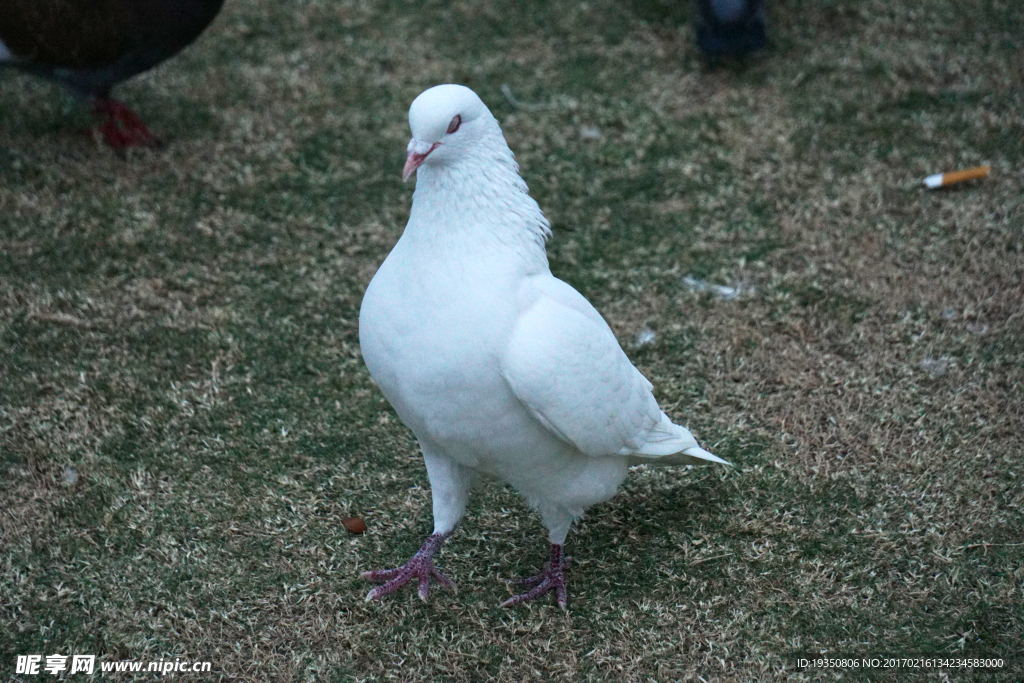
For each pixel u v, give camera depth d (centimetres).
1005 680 572
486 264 507
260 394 774
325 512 684
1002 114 1073
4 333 801
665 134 1066
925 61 1159
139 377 777
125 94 1096
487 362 505
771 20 1238
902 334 824
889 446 728
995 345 808
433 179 508
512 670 586
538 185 997
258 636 600
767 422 755
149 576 631
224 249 913
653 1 1270
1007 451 716
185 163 1012
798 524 673
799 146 1043
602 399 536
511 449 543
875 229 938
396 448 736
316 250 920
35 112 1061
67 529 655
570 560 654
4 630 591
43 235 907
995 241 911
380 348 523
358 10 1255
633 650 596
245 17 1230
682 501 695
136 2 882
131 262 888
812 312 850
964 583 626
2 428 720
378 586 614
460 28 1230
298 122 1077
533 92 1125
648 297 870
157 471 704
